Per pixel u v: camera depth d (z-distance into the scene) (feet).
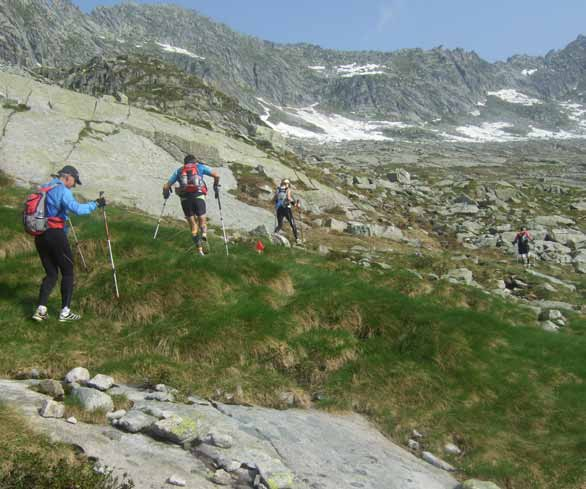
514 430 28.37
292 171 113.80
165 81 357.82
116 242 41.39
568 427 28.78
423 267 67.26
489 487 21.93
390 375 31.07
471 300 50.72
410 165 354.74
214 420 22.41
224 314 32.94
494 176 313.32
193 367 28.96
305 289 40.16
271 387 28.43
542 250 109.40
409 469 22.75
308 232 81.66
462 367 32.63
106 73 385.29
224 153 107.76
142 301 33.83
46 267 30.40
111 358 28.76
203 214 44.14
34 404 20.30
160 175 85.51
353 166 317.63
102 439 18.40
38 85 96.53
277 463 19.06
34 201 29.45
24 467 14.87
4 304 31.73
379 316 36.17
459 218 134.51
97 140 86.58
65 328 30.60
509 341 37.93
